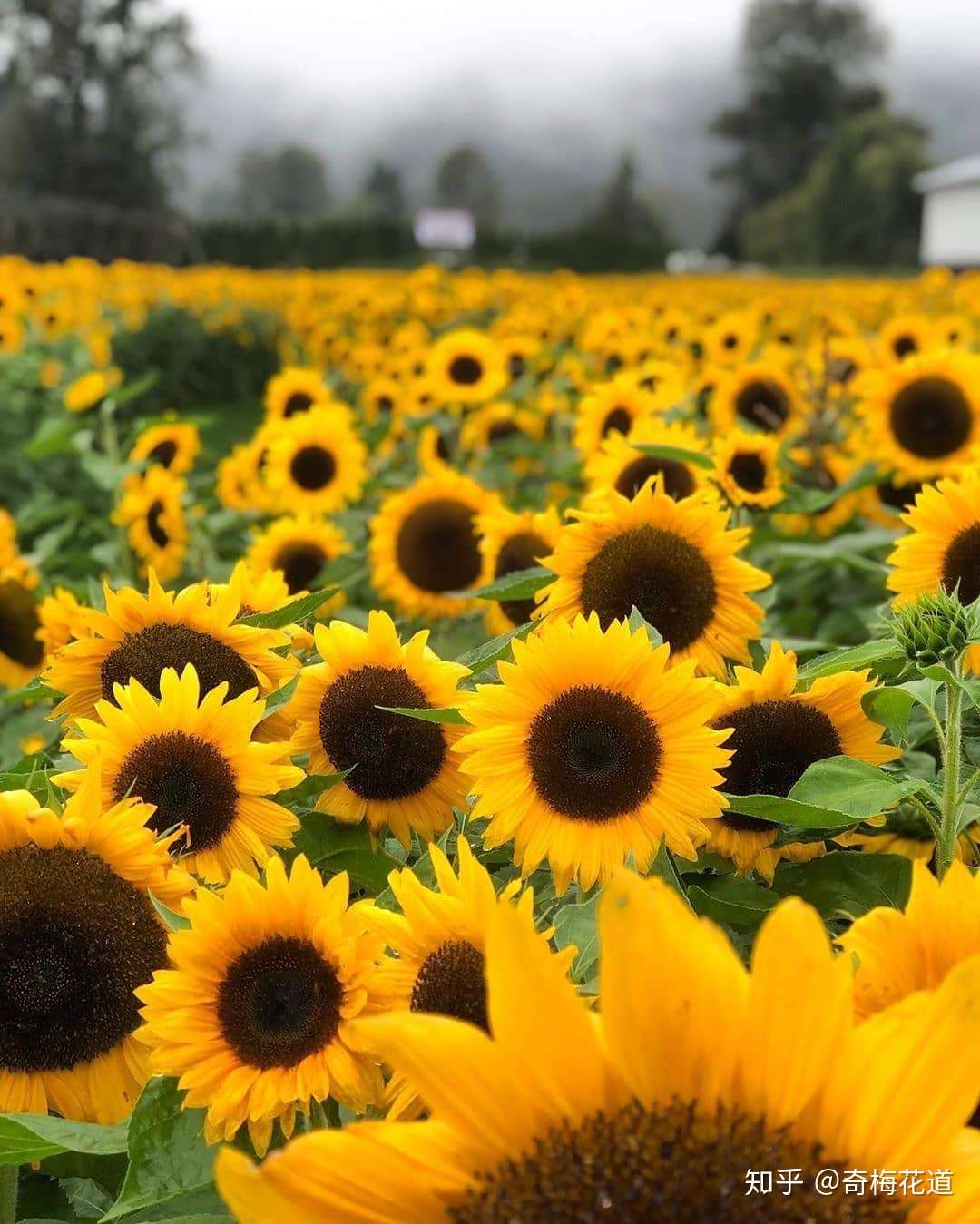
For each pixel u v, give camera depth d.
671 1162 0.50
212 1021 0.83
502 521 1.65
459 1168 0.52
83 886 0.86
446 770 1.06
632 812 0.93
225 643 1.08
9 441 4.09
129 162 33.16
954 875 0.68
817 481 2.23
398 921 0.84
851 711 1.01
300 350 7.63
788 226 42.22
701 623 1.17
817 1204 0.50
